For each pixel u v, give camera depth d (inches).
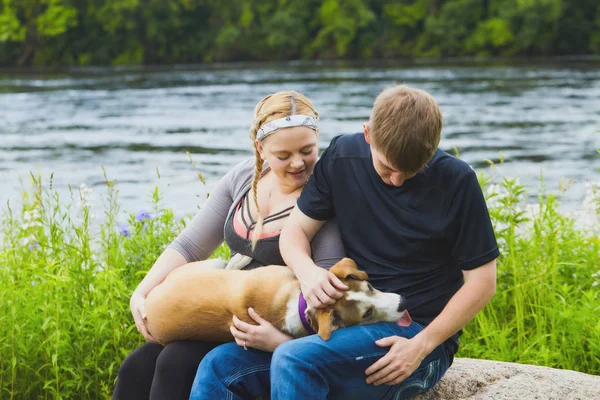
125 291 181.9
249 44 2460.6
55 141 858.8
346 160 126.2
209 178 597.6
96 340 172.2
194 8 2500.0
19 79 1791.3
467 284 119.5
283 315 119.1
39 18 2415.1
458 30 2294.5
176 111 1118.4
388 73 1665.8
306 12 2454.5
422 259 122.2
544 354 163.0
